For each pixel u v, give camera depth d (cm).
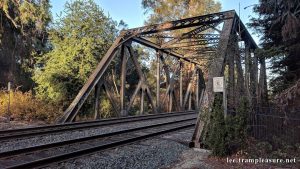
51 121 1764
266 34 1577
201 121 1117
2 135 1068
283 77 1402
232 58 1396
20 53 2780
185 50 2620
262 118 994
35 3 2684
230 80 1258
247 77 1532
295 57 1342
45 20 2758
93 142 1048
